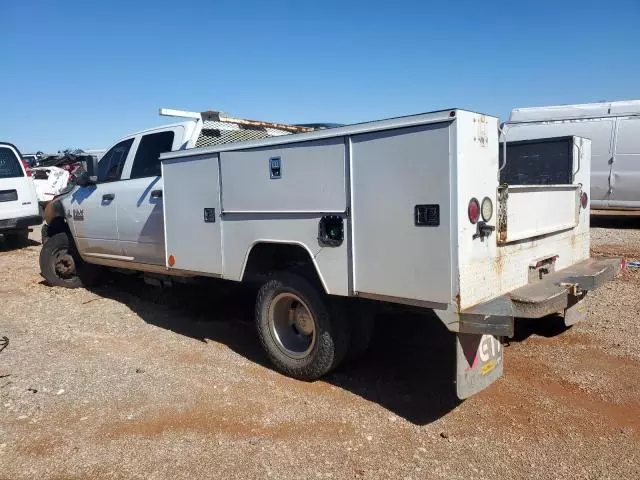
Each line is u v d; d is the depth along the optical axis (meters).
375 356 5.05
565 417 3.80
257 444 3.55
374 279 3.76
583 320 5.82
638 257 9.38
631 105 13.37
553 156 5.21
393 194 3.58
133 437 3.69
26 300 7.49
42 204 15.92
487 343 3.80
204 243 5.12
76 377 4.73
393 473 3.20
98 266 7.95
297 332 4.70
